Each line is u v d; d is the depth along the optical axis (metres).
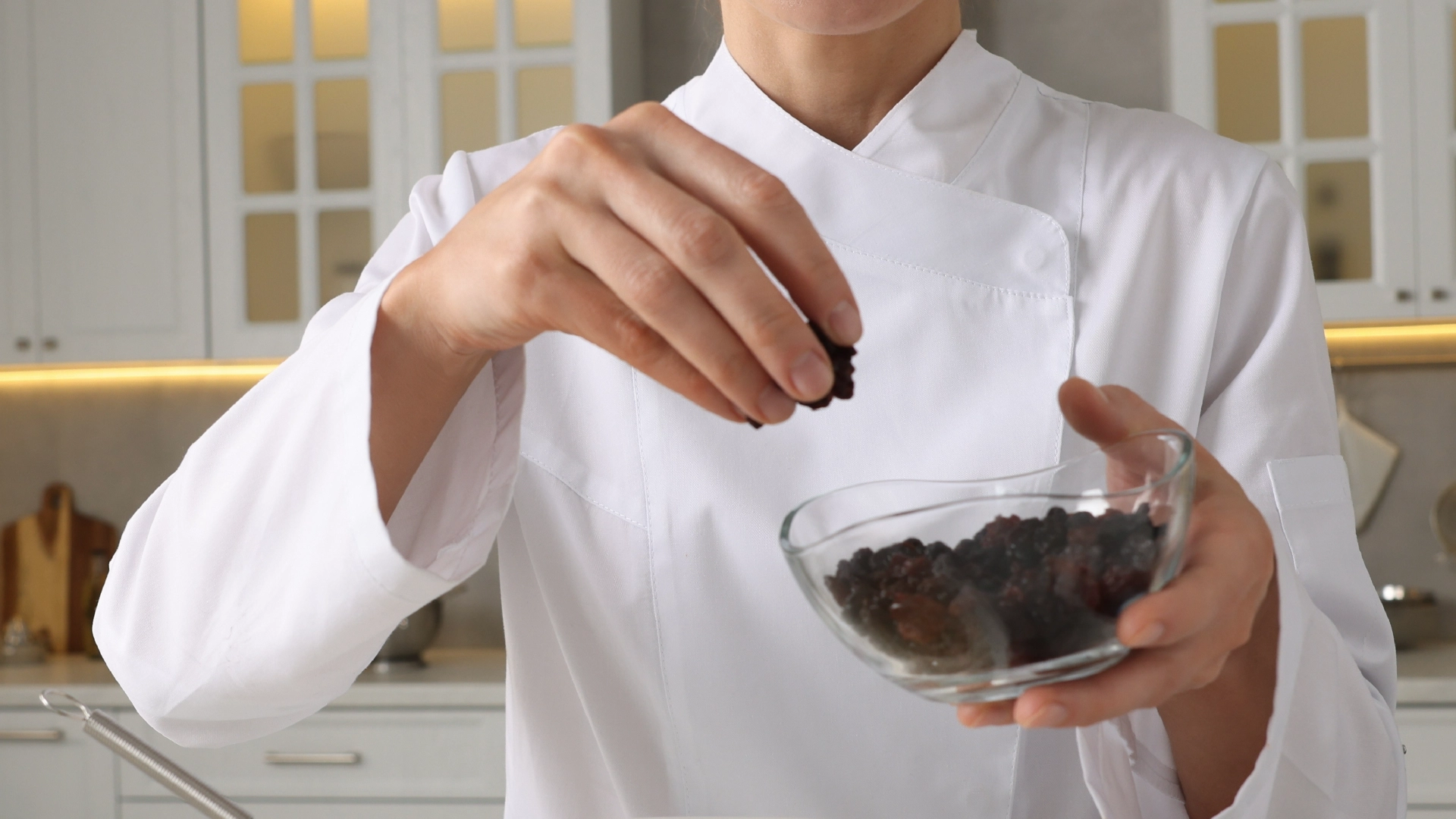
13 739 2.28
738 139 0.74
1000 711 0.40
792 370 0.39
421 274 0.51
